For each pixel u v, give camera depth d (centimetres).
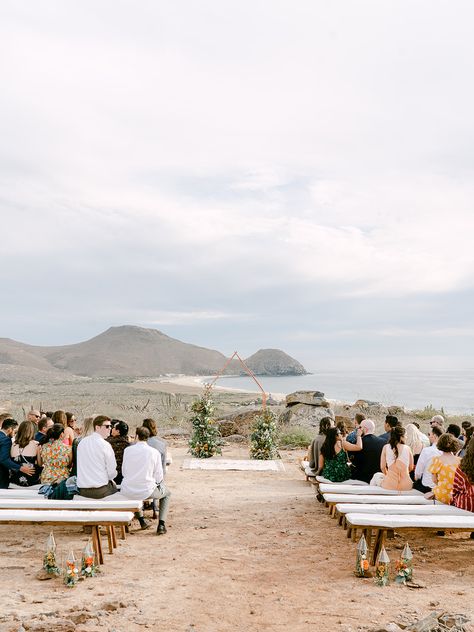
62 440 861
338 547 716
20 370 16200
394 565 639
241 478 1321
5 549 696
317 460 1045
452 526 630
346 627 463
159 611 501
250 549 705
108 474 786
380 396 10544
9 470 888
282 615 492
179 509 951
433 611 493
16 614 485
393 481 859
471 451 718
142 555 677
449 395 11756
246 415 2269
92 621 476
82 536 766
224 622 478
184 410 2978
